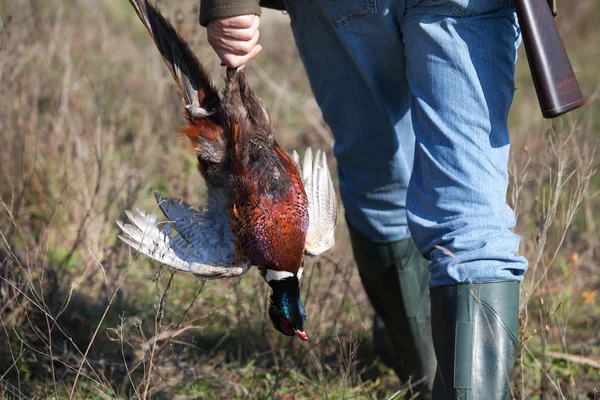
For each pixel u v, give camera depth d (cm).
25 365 300
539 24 214
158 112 488
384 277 297
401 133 274
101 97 488
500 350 212
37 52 486
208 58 441
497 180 221
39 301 313
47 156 426
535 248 296
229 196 249
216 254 248
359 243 298
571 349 341
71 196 401
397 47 243
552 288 363
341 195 299
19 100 433
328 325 346
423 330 301
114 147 447
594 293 396
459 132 221
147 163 454
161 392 296
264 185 243
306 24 262
